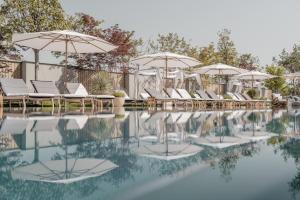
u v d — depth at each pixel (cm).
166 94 1508
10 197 107
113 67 1898
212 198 103
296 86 3025
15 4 1371
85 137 292
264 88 2672
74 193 111
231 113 856
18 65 1379
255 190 112
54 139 274
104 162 169
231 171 144
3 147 226
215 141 260
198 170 146
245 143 245
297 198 103
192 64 1466
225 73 1802
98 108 1191
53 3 1448
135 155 191
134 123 472
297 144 241
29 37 1019
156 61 1481
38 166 160
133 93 1852
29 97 931
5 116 576
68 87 1090
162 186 119
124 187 119
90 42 1083
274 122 519
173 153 196
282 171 144
